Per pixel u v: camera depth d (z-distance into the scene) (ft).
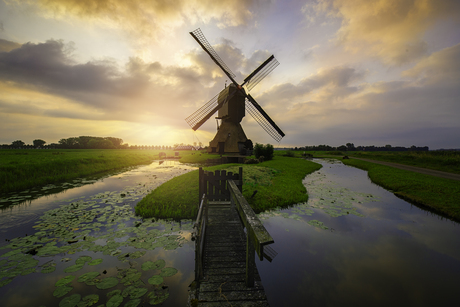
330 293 11.53
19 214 24.44
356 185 44.78
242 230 17.01
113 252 15.26
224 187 23.86
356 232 19.97
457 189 33.47
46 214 24.30
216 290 10.19
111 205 28.32
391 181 44.37
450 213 24.32
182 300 10.43
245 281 10.80
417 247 17.12
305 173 59.82
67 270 12.73
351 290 11.77
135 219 22.80
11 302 10.14
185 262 14.05
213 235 16.07
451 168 63.77
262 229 8.76
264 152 93.81
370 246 17.16
